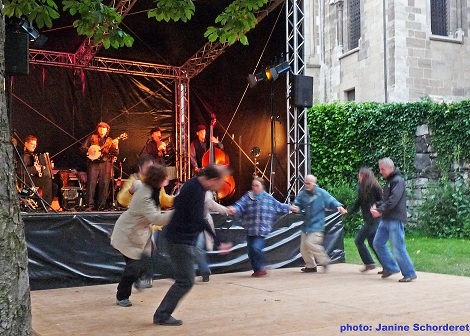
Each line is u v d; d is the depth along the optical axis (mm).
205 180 4578
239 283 6957
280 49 10195
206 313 5105
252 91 11273
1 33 2674
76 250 7004
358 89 20578
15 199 2643
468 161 12969
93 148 11664
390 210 6914
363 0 20328
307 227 7871
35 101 12789
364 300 5656
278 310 5191
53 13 6664
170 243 4621
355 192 13508
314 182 7852
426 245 11289
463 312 5016
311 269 7945
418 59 18984
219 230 7957
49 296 6273
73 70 13234
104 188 11664
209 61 12875
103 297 6180
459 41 19484
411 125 13727
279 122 10367
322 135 14508
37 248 6742
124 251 5367
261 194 7637
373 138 14141
